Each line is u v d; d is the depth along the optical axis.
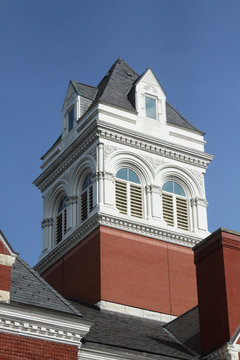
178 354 40.56
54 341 34.31
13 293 35.00
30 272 37.31
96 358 36.50
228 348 38.91
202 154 59.50
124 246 53.09
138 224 54.12
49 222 59.19
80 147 57.22
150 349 39.78
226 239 41.88
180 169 58.44
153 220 55.09
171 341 43.81
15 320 33.47
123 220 53.69
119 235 53.34
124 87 61.00
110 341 38.94
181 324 46.56
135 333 43.88
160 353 39.03
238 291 40.84
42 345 33.91
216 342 40.12
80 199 56.72
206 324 41.22
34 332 33.88
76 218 56.25
